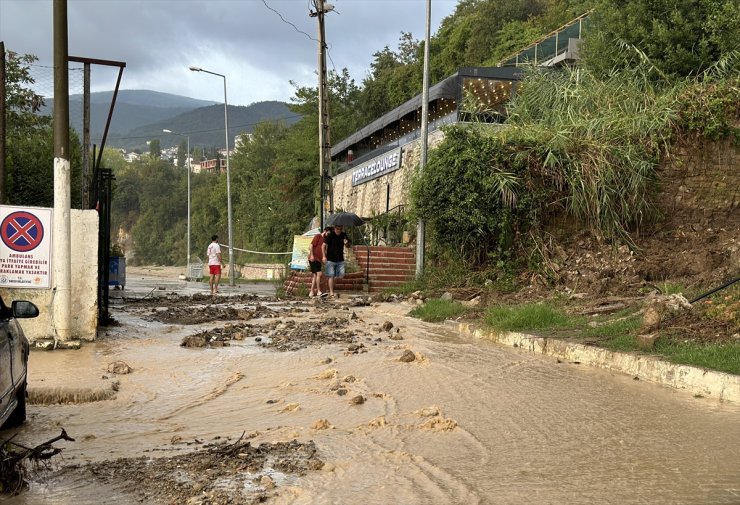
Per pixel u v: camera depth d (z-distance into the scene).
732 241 17.27
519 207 18.80
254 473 4.95
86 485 4.73
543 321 11.98
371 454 5.47
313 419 6.66
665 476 4.93
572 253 18.47
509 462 5.29
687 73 22.23
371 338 12.09
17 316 6.34
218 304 18.84
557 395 7.69
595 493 4.59
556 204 19.09
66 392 7.40
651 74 22.41
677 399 7.47
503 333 11.84
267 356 10.24
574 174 18.80
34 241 10.63
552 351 10.44
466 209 18.89
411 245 25.11
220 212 81.56
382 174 33.50
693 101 19.06
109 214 13.52
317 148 51.28
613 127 19.47
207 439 5.94
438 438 5.97
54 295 10.72
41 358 9.80
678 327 9.88
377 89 56.06
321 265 20.66
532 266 18.38
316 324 13.88
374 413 6.88
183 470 5.00
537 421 6.56
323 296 20.50
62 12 10.71
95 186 12.59
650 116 19.44
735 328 9.30
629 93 20.44
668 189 18.95
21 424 6.43
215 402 7.39
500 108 26.52
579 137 19.55
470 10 56.50
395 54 63.72
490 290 17.61
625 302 13.04
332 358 10.04
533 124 20.41
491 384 8.27
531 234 18.91
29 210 10.59
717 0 23.08
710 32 22.44
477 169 18.84
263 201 60.69
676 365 8.18
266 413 6.91
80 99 12.73
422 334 12.84
